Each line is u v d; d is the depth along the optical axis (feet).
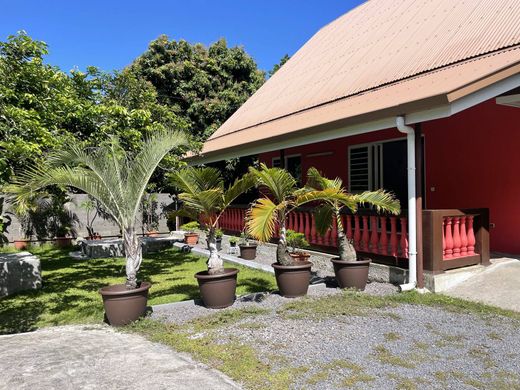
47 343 15.96
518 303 18.89
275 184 21.44
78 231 49.21
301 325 16.78
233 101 73.05
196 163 45.52
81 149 19.69
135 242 19.17
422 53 31.83
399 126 21.17
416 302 19.74
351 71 38.81
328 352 14.07
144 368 13.17
